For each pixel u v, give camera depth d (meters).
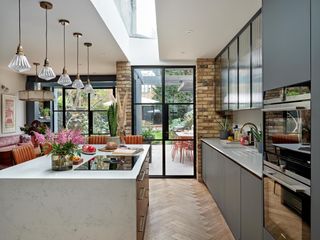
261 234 1.79
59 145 2.07
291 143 1.33
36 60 4.82
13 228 1.84
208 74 5.06
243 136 3.75
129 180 1.83
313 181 1.12
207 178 4.32
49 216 1.84
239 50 3.48
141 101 5.37
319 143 1.07
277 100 1.50
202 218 3.18
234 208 2.54
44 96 4.32
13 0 2.36
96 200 1.83
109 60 4.94
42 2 2.41
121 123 3.83
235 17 2.94
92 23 2.97
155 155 5.41
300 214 1.25
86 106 6.99
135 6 5.15
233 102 3.80
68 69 5.72
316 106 1.09
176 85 5.38
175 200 3.87
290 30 1.33
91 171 2.06
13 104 6.12
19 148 2.79
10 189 1.83
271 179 1.60
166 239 2.64
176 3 2.59
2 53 4.26
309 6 1.14
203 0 2.52
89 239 1.85
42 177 1.86
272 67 1.57
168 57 4.96
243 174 2.23
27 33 3.28
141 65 5.22
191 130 5.39
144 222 2.77
